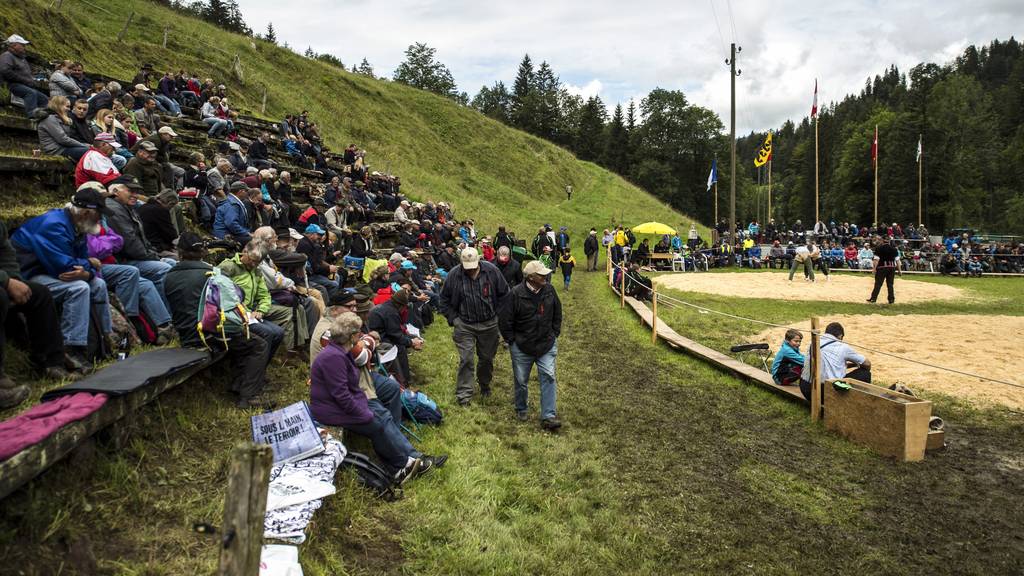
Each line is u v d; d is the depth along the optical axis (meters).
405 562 3.99
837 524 4.94
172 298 5.46
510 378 8.92
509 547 4.32
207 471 4.24
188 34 28.30
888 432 6.23
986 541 4.69
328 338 5.36
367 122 35.47
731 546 4.59
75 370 4.69
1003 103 87.62
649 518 4.96
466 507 4.82
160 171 8.81
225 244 8.84
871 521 4.98
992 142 66.88
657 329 12.53
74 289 4.81
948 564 4.40
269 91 28.61
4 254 4.37
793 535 4.76
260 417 4.78
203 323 5.21
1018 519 5.02
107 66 18.06
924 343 11.12
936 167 60.16
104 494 3.55
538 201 42.75
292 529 3.57
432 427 6.54
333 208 13.10
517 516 4.83
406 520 4.49
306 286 8.00
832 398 6.95
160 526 3.50
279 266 7.70
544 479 5.57
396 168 31.83
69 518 3.21
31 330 4.46
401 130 38.19
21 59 9.80
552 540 4.52
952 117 64.19
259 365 5.66
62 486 3.39
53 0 20.36
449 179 37.06
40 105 9.87
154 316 5.96
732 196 30.25
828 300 17.19
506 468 5.68
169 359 4.84
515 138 50.28
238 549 2.20
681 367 9.88
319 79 35.84
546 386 6.91
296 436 4.59
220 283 5.39
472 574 3.97
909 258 28.58
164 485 3.91
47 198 7.50
